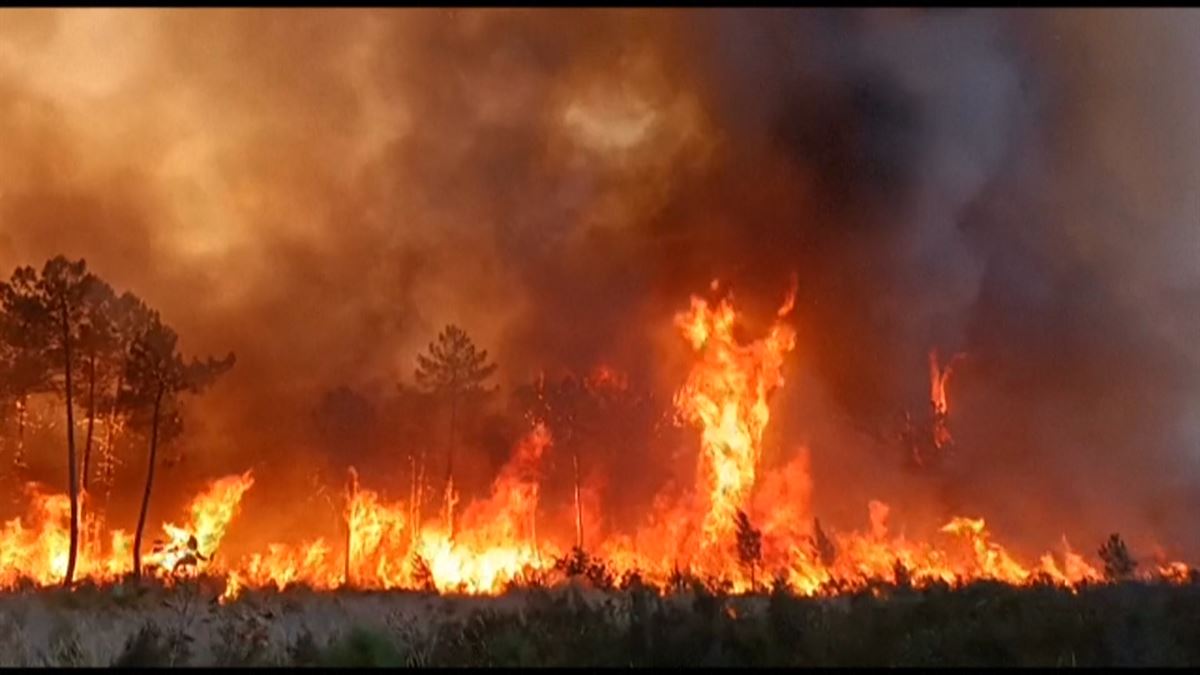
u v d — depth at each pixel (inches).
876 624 347.6
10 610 490.0
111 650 343.0
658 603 371.9
